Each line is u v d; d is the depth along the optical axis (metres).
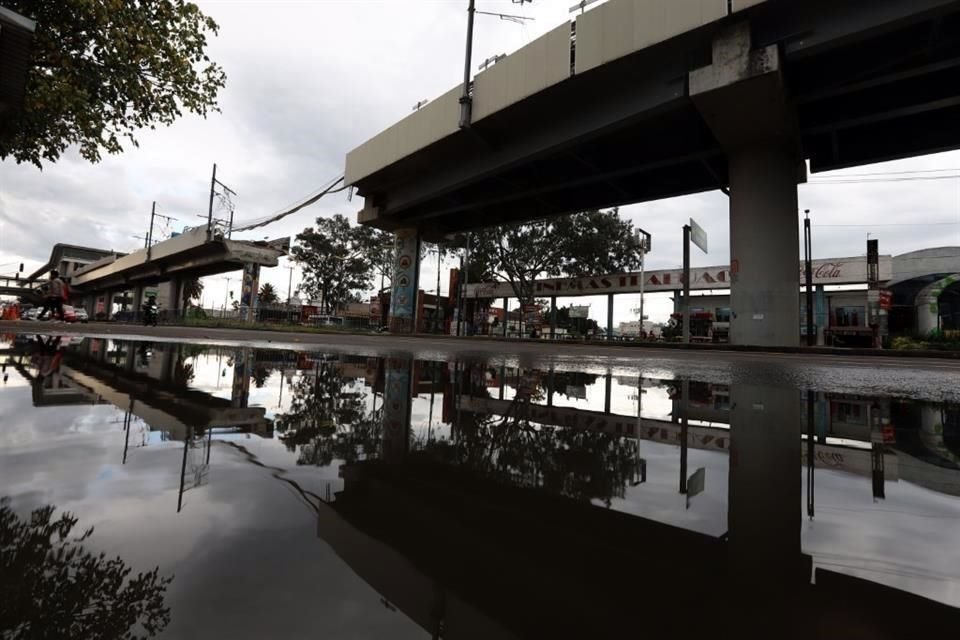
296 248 46.75
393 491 1.34
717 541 1.04
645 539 1.05
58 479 1.29
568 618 0.71
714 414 2.84
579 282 32.97
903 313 25.72
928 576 0.88
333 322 45.69
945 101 12.23
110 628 0.63
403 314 28.64
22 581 0.75
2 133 6.08
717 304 29.55
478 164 20.41
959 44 10.73
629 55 13.20
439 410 2.81
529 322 32.06
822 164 17.03
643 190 21.44
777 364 7.57
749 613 0.74
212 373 4.24
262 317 48.75
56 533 0.94
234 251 37.03
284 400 2.95
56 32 5.92
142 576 0.79
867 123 13.45
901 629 0.69
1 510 1.05
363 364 5.82
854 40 10.68
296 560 0.88
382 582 0.81
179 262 45.97
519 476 1.53
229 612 0.69
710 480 1.51
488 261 32.97
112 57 6.18
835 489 1.43
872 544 1.03
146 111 6.84
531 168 20.61
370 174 24.72
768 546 1.01
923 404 3.32
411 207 26.77
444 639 0.62
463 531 1.07
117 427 1.97
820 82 12.46
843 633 0.68
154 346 7.60
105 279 64.31
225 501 1.18
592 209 23.72
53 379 3.41
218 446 1.74
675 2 12.16
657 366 6.83
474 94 18.08
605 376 5.21
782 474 1.60
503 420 2.53
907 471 1.65
